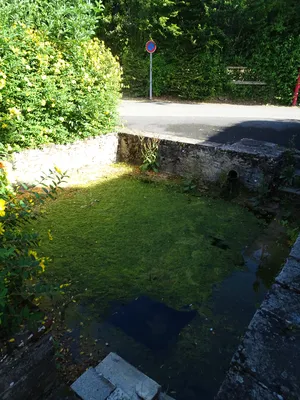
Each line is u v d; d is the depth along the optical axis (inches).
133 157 210.8
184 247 125.0
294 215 147.2
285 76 351.3
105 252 119.1
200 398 69.5
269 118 272.4
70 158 181.6
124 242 126.3
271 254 121.0
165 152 197.2
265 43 354.0
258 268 113.7
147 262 114.9
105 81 190.4
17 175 151.4
